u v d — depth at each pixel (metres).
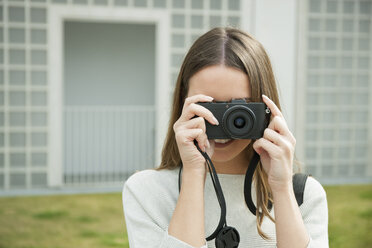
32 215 4.45
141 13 5.75
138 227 1.04
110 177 6.97
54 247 3.46
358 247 3.34
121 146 7.43
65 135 7.27
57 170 5.86
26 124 5.74
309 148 6.54
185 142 0.97
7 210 4.64
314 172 6.61
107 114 7.39
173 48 5.86
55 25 5.64
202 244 0.93
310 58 6.38
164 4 5.80
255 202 1.11
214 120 0.97
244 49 1.01
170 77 5.84
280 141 0.95
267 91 1.03
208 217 1.08
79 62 7.32
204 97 0.98
